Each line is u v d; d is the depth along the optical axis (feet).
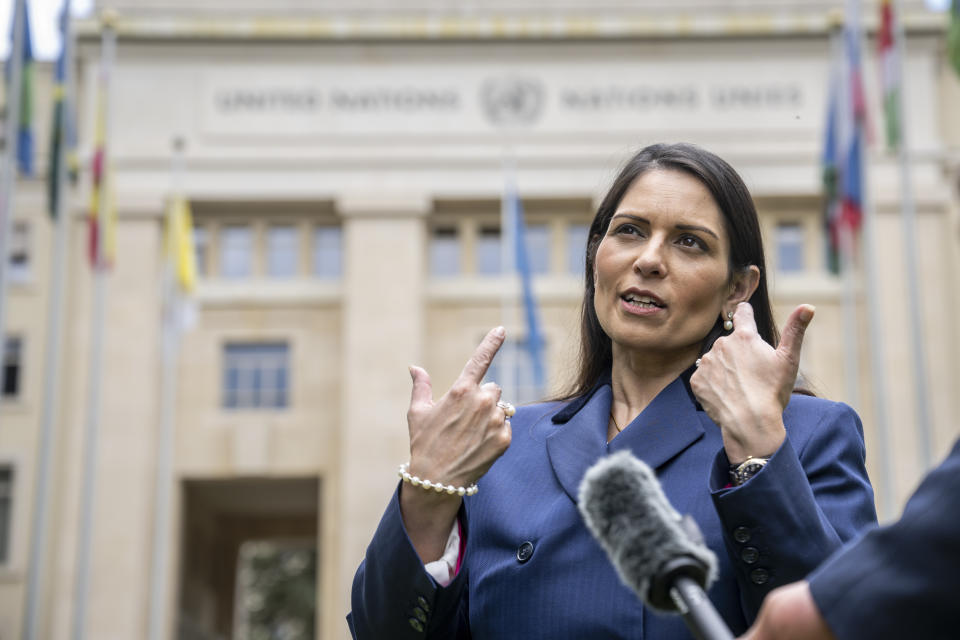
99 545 118.42
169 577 120.88
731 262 9.89
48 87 129.80
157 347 124.26
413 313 123.13
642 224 9.75
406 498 8.84
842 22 94.89
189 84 128.77
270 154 127.13
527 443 10.05
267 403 126.11
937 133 126.41
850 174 85.51
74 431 121.70
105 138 97.55
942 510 5.34
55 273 88.63
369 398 121.19
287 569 197.06
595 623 8.57
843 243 96.43
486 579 9.15
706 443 9.19
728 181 9.84
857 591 5.48
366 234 124.98
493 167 126.62
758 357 8.32
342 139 127.34
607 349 10.69
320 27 127.75
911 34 128.06
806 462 8.79
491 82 128.26
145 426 121.39
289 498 138.00
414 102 128.16
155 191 126.11
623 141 126.82
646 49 128.36
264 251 128.47
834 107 93.91
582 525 8.96
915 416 120.37
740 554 7.86
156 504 121.90
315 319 126.93
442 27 127.34
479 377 8.96
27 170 83.56
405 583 8.70
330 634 118.42
